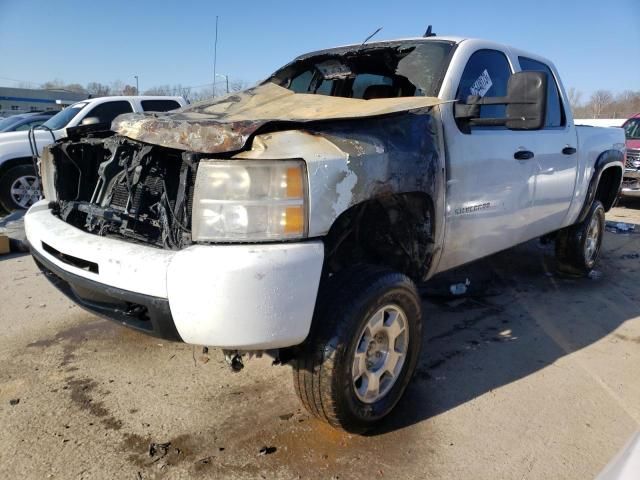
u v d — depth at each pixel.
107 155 2.80
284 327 2.00
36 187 7.66
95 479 2.18
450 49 3.19
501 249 3.60
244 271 1.91
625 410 2.74
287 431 2.52
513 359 3.31
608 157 4.76
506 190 3.34
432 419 2.64
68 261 2.42
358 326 2.24
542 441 2.47
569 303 4.36
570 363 3.27
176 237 2.19
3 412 2.63
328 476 2.22
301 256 2.00
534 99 2.60
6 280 4.70
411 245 2.77
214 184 1.99
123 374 3.03
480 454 2.37
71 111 8.79
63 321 3.77
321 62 3.79
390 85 3.29
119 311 2.26
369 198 2.25
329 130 2.21
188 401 2.76
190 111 2.87
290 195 1.99
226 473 2.23
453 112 2.93
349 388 2.28
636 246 6.47
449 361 3.27
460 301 4.35
